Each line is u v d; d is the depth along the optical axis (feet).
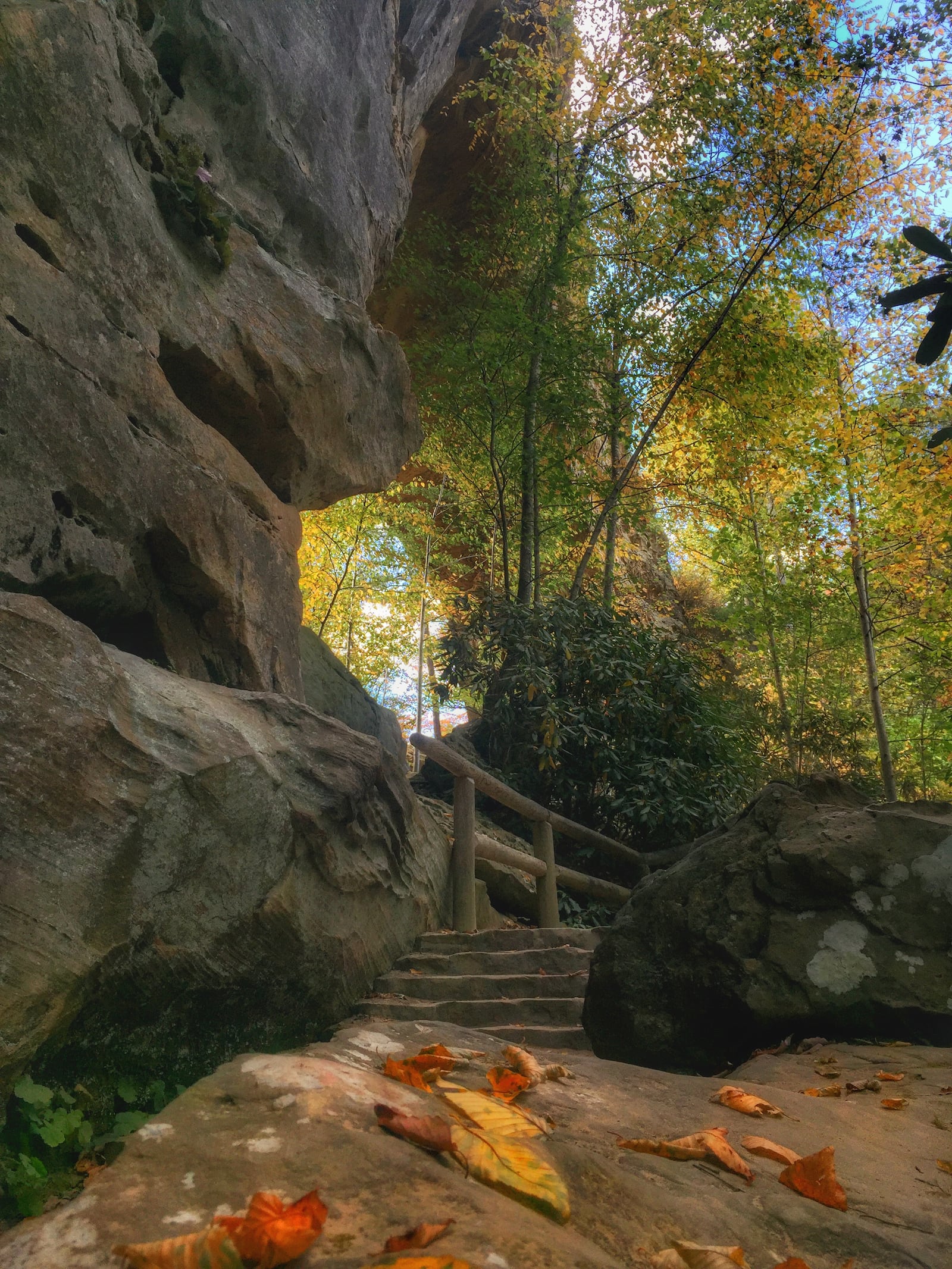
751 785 35.29
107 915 8.90
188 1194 4.34
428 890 20.12
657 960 13.00
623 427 43.14
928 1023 11.14
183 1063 10.44
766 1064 10.71
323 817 13.39
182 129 19.71
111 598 14.76
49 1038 8.25
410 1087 6.57
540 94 38.04
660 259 38.45
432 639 57.26
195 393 19.48
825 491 42.39
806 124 36.27
